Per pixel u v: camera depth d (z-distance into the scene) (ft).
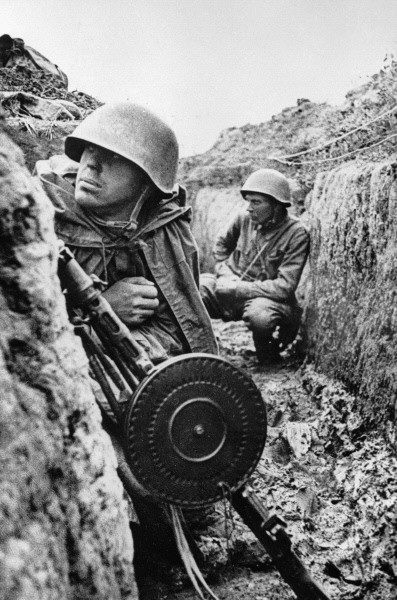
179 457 8.91
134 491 10.49
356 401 15.93
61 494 6.54
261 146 36.45
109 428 10.88
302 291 23.89
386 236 15.37
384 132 21.35
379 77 31.35
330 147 26.14
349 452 14.64
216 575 10.68
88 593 6.72
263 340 21.40
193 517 11.78
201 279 22.68
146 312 11.84
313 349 20.30
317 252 21.17
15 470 5.76
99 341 10.66
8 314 6.38
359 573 10.83
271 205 21.34
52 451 6.48
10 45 21.44
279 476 14.05
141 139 10.96
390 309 14.76
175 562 10.78
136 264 12.01
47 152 15.23
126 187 11.12
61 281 9.26
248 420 9.18
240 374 9.10
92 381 10.75
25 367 6.43
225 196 33.37
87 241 11.42
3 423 5.76
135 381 9.63
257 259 22.44
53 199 11.26
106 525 7.14
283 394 18.61
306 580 9.25
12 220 6.46
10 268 6.46
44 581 5.73
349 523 12.36
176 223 12.51
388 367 14.30
